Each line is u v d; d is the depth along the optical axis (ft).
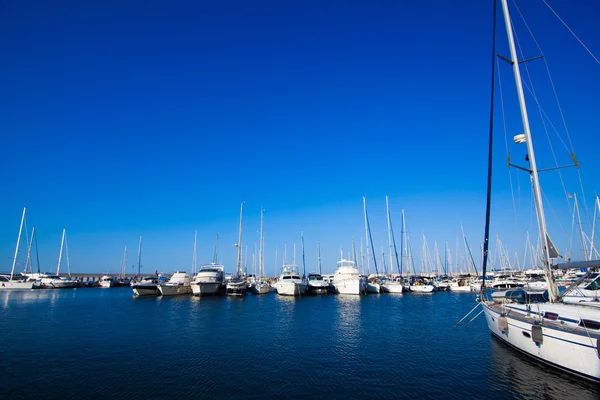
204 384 52.34
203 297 190.60
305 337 84.48
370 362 63.05
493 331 75.41
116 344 76.79
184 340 80.94
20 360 64.18
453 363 61.72
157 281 225.97
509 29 58.03
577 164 56.18
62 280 313.53
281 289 199.41
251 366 60.85
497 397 46.70
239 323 105.19
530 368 55.36
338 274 217.36
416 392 49.03
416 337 84.23
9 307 151.94
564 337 49.78
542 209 57.57
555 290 58.90
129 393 48.98
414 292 233.96
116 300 182.80
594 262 50.90
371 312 131.95
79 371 58.08
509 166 57.31
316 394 48.65
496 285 207.21
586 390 46.68
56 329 94.99
